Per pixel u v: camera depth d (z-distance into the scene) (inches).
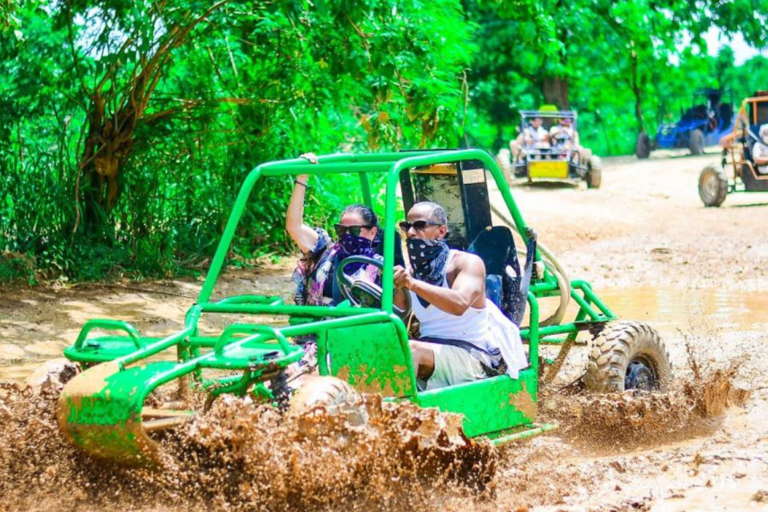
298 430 170.4
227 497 178.2
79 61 459.8
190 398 206.1
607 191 1016.9
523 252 263.7
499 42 1321.4
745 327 388.2
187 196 515.2
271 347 186.9
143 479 179.8
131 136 478.3
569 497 199.3
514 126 1445.6
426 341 219.8
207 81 509.4
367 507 180.9
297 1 454.0
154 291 441.1
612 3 1219.9
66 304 403.2
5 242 434.3
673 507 194.2
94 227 480.4
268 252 549.3
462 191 253.3
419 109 488.1
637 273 551.2
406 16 480.1
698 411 262.4
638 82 1369.3
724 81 2047.2
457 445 186.7
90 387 175.9
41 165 464.8
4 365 319.3
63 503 180.5
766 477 213.8
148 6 431.2
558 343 284.5
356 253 231.9
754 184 915.4
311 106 510.0
